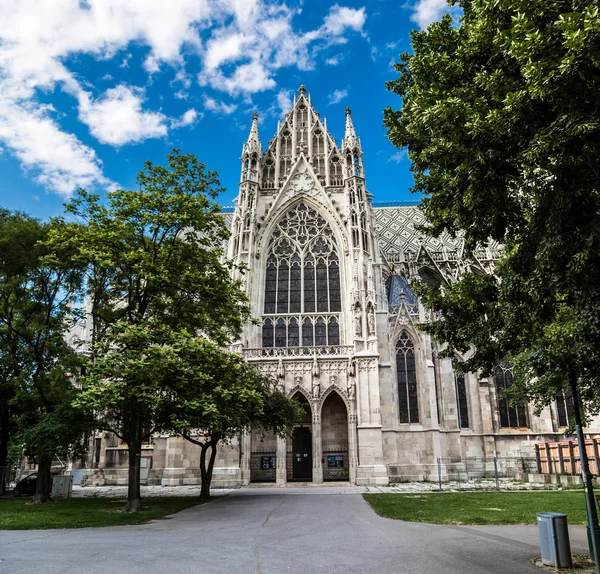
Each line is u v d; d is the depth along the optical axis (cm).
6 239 3278
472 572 1172
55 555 1382
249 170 5659
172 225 3003
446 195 1700
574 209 1255
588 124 1055
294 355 4850
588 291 1255
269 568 1212
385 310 5188
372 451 4406
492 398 5450
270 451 4838
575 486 3803
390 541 1590
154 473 4684
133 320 2903
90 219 2939
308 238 5534
